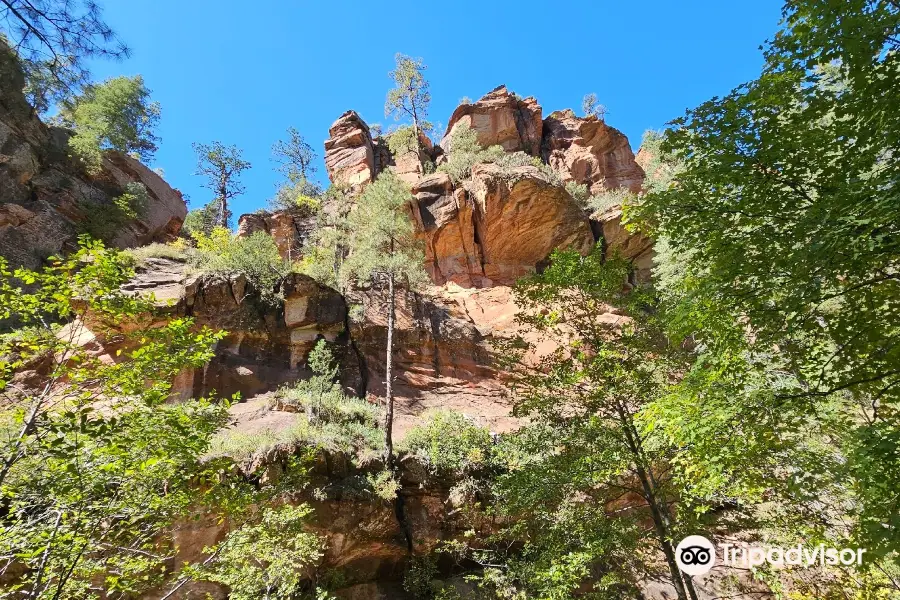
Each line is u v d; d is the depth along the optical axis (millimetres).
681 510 7762
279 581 8961
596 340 9000
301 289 18766
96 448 5070
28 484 5008
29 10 7031
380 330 19609
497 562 12141
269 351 17219
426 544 12297
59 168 23828
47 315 12820
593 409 8656
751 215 6262
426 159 36594
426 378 19016
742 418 5812
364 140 37969
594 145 38375
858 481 5051
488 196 25500
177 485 6043
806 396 5945
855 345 5910
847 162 5863
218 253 19203
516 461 9820
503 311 22547
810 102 6121
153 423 5508
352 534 11328
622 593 9250
